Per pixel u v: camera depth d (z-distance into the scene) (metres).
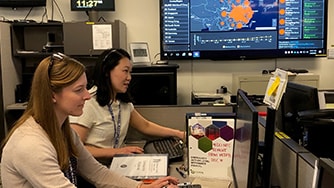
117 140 2.04
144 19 3.96
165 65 3.45
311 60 3.98
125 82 1.99
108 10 3.72
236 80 3.50
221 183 1.59
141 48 3.73
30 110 1.27
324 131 1.51
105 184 1.56
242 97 1.38
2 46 3.47
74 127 1.89
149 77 3.38
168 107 2.27
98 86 1.94
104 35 3.47
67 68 1.23
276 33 3.79
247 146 1.12
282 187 1.33
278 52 3.82
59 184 1.18
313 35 3.79
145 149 2.00
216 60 3.94
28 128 1.22
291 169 1.23
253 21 3.78
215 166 1.68
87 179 1.59
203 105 2.25
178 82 4.01
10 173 1.19
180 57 3.84
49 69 1.23
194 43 3.82
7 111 3.54
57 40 3.91
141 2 3.94
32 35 3.92
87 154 1.57
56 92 1.23
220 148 1.67
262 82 3.35
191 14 3.78
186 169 1.76
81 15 3.96
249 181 1.04
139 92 3.39
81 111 1.30
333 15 3.90
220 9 3.77
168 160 1.80
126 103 2.09
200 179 1.65
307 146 1.53
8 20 3.89
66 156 1.31
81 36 3.48
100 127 1.96
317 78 3.34
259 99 2.80
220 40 3.81
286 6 3.75
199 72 3.99
